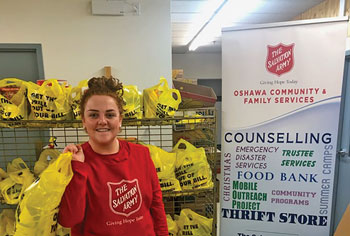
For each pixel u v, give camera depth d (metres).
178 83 1.83
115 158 0.96
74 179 0.85
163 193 1.48
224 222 1.77
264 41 1.55
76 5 1.96
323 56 1.50
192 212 1.66
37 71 2.08
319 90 1.53
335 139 1.56
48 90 1.28
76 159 0.89
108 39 2.02
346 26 1.45
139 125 1.43
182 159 1.60
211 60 6.57
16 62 2.05
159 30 2.05
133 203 0.97
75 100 1.34
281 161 1.64
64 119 1.32
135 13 2.01
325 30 1.48
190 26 3.85
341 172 2.32
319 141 1.58
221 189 1.74
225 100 1.64
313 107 1.55
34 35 1.95
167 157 1.53
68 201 0.85
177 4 2.86
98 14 1.98
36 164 1.49
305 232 1.68
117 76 2.06
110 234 0.92
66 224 0.86
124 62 2.06
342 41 1.47
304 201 1.65
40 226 0.87
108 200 0.92
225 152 1.69
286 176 1.65
